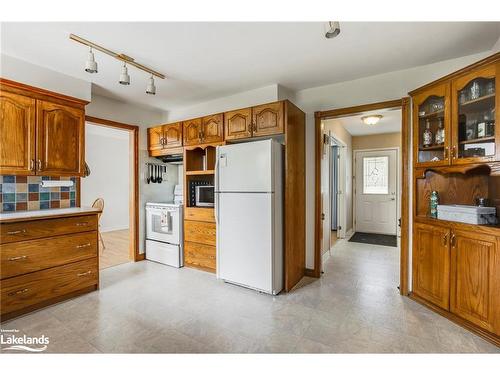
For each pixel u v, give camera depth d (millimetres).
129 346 1814
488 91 1953
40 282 2312
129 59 2465
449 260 2131
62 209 2795
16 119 2344
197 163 3676
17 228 2174
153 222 3857
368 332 1973
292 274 2854
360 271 3340
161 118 4262
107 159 6258
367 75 2834
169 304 2439
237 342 1860
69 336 1928
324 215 3842
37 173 2480
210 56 2420
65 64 2580
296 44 2209
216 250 3055
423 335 1926
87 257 2668
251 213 2688
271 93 3125
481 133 2025
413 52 2328
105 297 2586
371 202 5754
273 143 2602
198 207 3426
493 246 1812
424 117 2469
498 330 1783
